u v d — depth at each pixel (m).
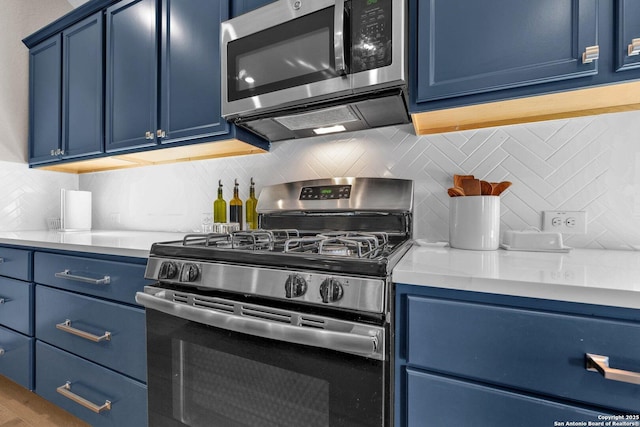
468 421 0.61
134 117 1.52
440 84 0.93
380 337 0.62
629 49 0.74
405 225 1.20
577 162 1.04
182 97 1.39
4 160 1.90
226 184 1.68
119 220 2.04
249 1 1.25
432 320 0.64
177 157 1.75
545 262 0.76
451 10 0.92
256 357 0.76
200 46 1.34
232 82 1.21
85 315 1.19
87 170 2.17
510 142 1.13
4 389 1.60
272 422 0.74
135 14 1.52
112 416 1.12
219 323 0.76
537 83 0.83
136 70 1.51
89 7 1.65
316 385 0.69
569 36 0.80
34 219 2.04
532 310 0.57
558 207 1.06
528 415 0.57
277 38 1.11
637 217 0.97
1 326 1.50
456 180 1.09
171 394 0.89
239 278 0.77
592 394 0.53
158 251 0.96
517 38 0.84
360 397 0.65
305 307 0.72
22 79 1.98
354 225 1.27
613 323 0.51
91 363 1.18
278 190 1.42
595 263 0.75
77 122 1.73
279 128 1.35
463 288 0.61
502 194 1.13
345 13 0.99
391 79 0.93
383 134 1.33
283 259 0.74
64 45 1.78
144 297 0.90
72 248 1.22
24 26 1.97
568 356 0.54
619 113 1.00
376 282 0.63
